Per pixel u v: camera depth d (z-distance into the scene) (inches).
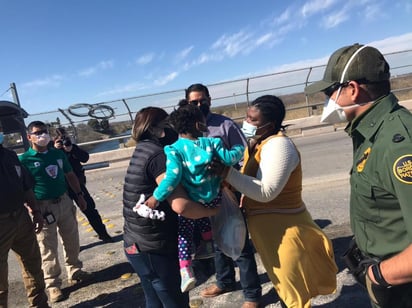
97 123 608.4
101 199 364.8
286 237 97.9
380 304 61.1
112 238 238.5
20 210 133.1
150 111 99.4
